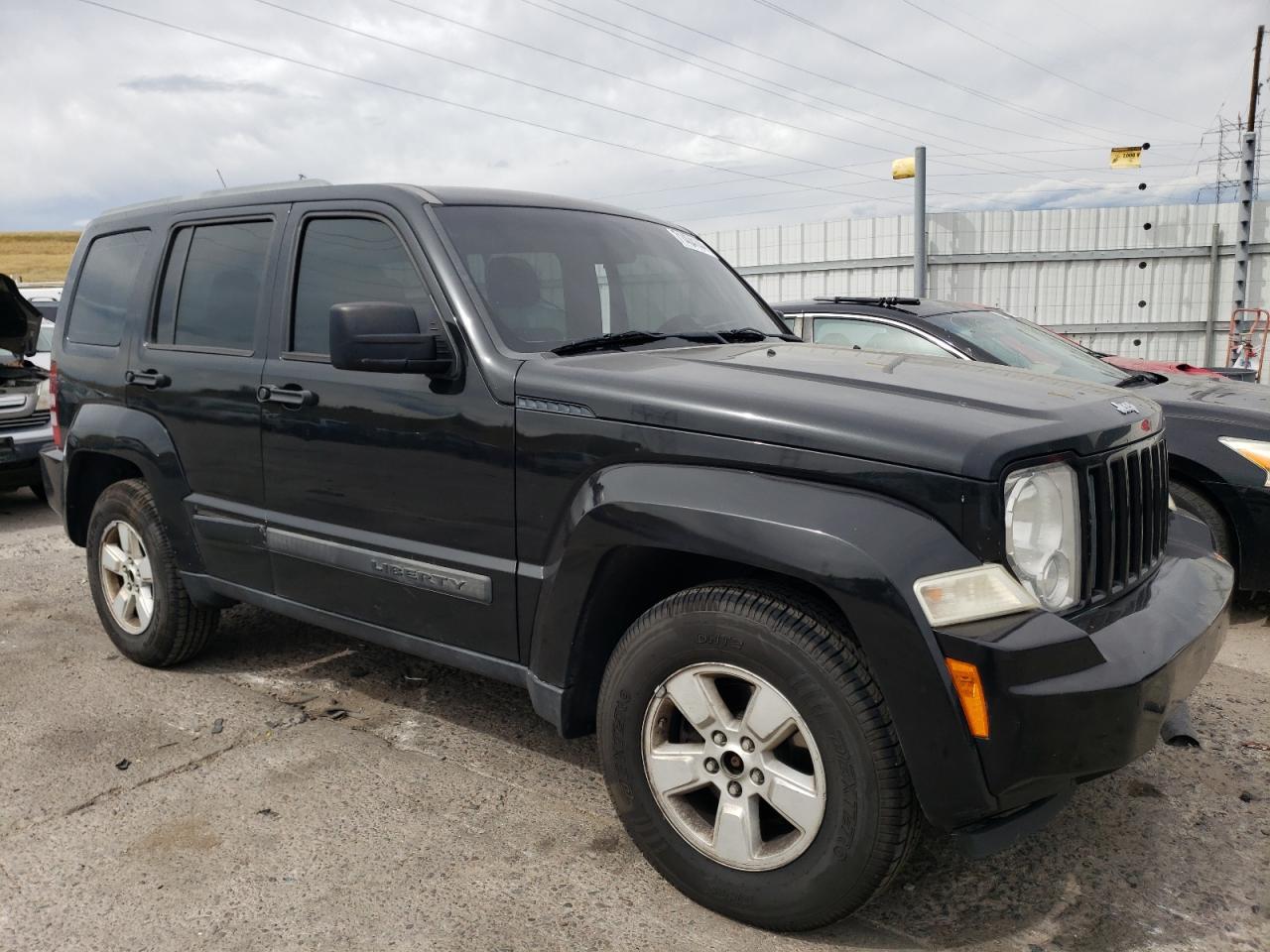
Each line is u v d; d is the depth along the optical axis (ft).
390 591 10.46
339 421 10.61
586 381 8.85
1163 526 9.48
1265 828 9.79
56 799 10.42
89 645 15.42
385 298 10.44
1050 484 7.58
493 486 9.41
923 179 86.33
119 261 14.16
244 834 9.70
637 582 8.93
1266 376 84.89
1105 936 8.15
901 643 7.04
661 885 8.86
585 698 9.30
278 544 11.50
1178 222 87.97
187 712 12.67
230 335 12.11
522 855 9.34
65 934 8.17
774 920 8.00
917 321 19.36
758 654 7.70
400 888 8.79
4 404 25.75
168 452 12.77
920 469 7.32
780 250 100.37
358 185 11.10
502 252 10.46
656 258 12.20
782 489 7.67
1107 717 7.07
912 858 9.34
